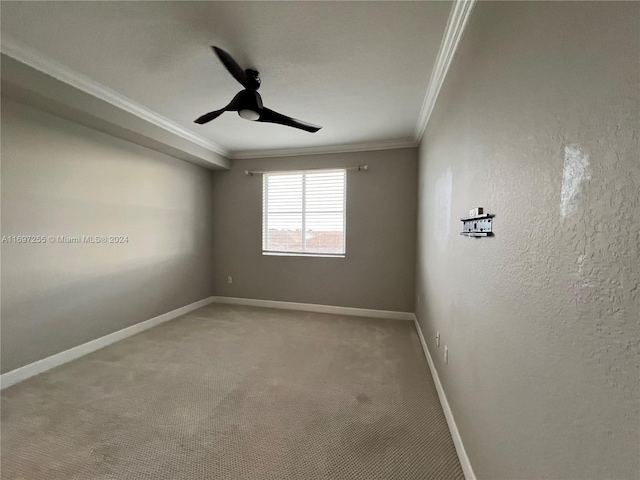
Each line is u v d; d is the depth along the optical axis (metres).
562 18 0.67
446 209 1.91
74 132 2.57
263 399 1.98
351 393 2.06
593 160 0.56
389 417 1.80
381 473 1.39
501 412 0.99
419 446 1.56
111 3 1.44
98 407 1.87
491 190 1.10
